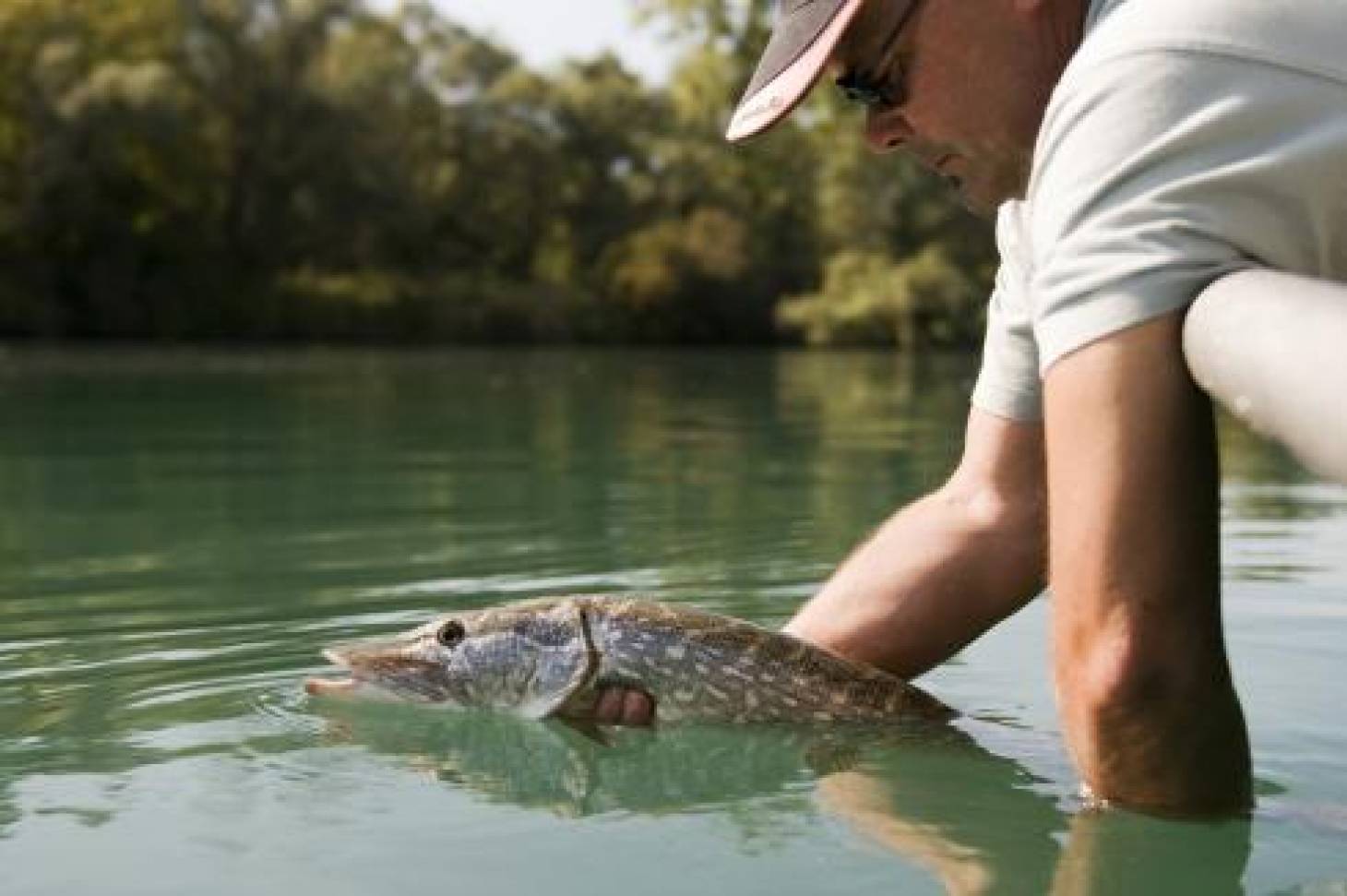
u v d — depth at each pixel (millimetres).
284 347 42969
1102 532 2461
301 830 2896
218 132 55781
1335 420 2111
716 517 7344
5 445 12125
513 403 17797
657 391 20781
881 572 3842
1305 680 3895
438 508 7824
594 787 3188
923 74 2865
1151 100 2391
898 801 3074
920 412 16344
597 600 3842
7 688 3967
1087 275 2424
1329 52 2361
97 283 50500
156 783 3186
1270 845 2734
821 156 57094
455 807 3037
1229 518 6980
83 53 53000
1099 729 2609
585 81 69688
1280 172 2344
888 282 52156
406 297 54250
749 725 3668
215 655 4348
